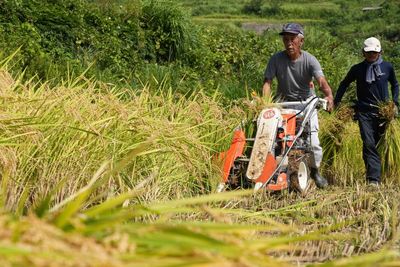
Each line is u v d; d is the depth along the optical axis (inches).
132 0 814.5
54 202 294.0
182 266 118.4
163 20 813.2
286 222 299.3
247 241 148.4
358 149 500.7
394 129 466.9
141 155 328.2
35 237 117.2
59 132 305.4
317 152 428.8
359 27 3048.7
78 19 733.3
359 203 353.7
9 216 140.0
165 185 348.2
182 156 345.1
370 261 148.7
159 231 133.7
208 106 433.7
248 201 354.3
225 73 818.2
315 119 431.2
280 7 4018.2
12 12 699.4
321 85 423.5
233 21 3575.3
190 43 828.0
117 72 687.7
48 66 575.5
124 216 144.8
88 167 308.7
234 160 374.0
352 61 932.6
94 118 329.7
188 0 4370.1
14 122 286.7
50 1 776.3
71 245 117.5
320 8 4045.3
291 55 425.1
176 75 693.9
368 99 465.1
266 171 363.6
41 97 332.5
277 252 229.8
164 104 399.2
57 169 300.8
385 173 475.2
